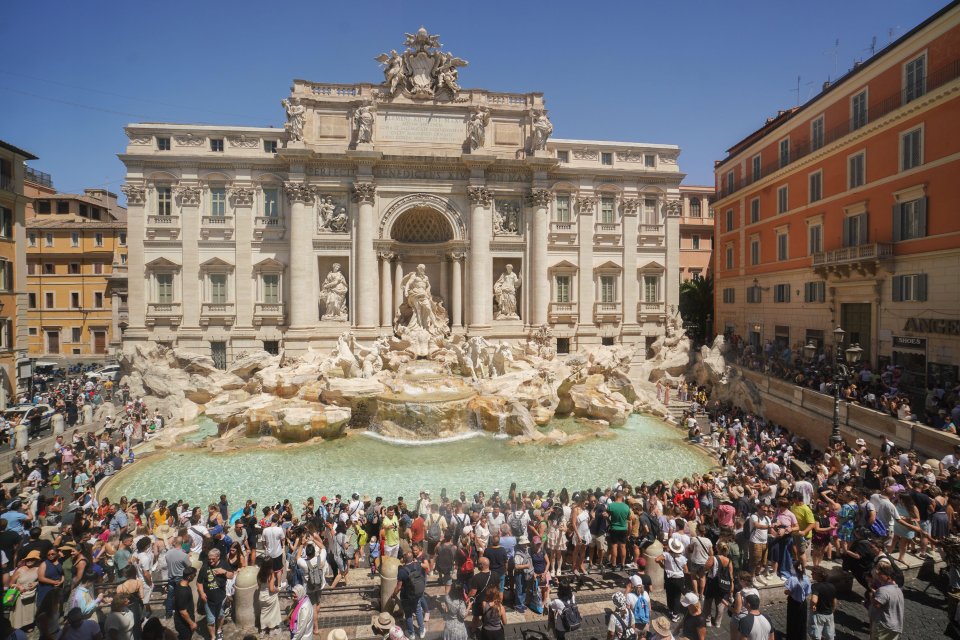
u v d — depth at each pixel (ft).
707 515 56.70
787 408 105.09
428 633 39.45
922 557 49.29
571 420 116.98
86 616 34.76
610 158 162.71
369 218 146.61
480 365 126.82
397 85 149.18
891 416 77.20
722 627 41.27
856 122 110.32
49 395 126.72
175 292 144.87
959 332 84.33
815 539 48.37
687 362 149.79
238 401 111.86
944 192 87.81
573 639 39.47
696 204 221.46
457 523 50.60
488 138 154.10
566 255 160.35
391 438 102.53
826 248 120.47
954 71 85.66
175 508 62.34
